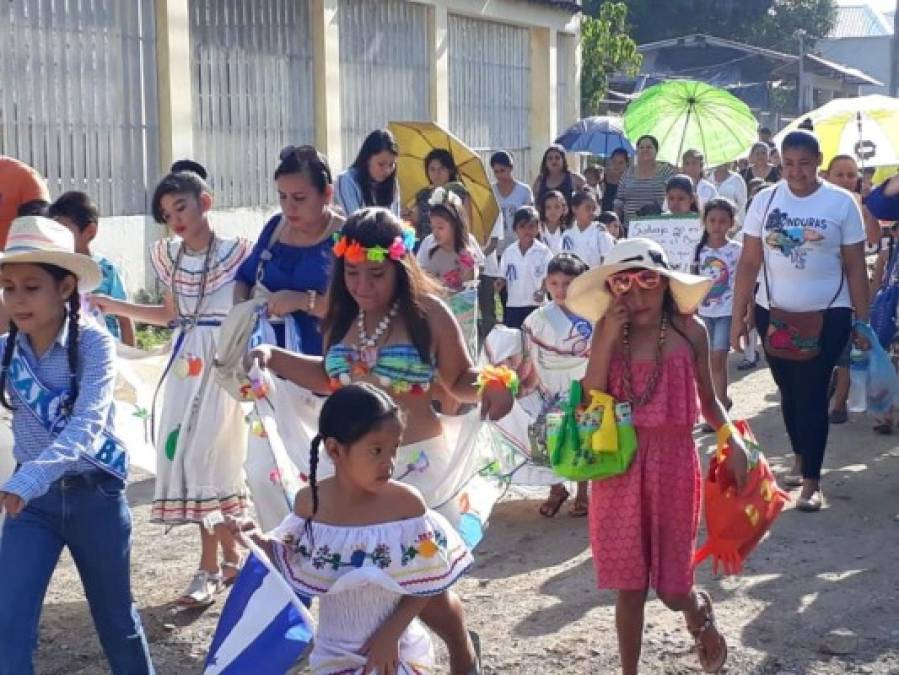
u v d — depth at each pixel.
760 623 5.97
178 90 14.24
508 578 6.71
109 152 13.54
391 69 18.98
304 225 5.87
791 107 49.38
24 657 4.43
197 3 14.85
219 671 4.04
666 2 53.84
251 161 15.91
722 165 16.47
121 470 4.69
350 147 18.09
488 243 12.30
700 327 4.94
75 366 4.59
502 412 4.77
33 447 4.61
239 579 4.14
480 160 12.23
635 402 4.84
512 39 23.28
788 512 7.79
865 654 5.61
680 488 4.83
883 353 8.66
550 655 5.67
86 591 4.77
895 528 7.45
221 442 6.27
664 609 6.13
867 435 9.80
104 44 13.41
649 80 38.81
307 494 4.31
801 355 7.72
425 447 4.91
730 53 47.16
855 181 9.80
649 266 4.75
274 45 16.22
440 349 4.92
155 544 7.28
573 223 11.91
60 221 6.57
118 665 4.79
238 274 6.11
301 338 5.90
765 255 7.90
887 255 10.12
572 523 7.71
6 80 12.28
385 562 4.16
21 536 4.55
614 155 16.05
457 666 4.66
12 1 12.28
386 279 4.82
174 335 6.45
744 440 5.11
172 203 6.29
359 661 4.14
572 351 7.54
